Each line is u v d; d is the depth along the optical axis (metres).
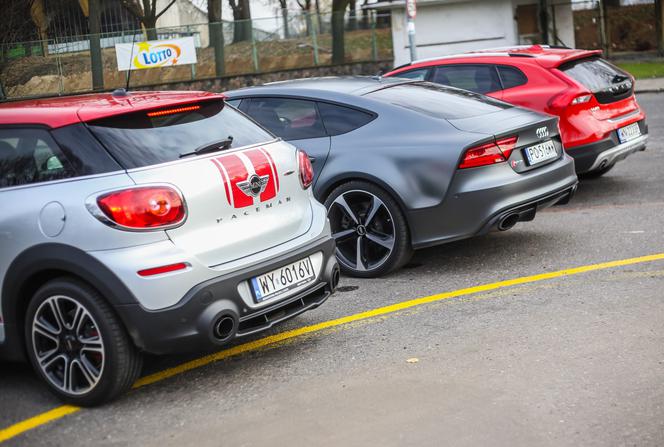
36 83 26.86
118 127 4.35
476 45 27.56
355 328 5.24
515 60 8.64
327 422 3.88
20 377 4.83
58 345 4.32
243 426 3.93
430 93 6.77
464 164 5.92
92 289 4.15
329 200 6.41
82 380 4.31
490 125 6.15
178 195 4.18
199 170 4.32
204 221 4.28
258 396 4.28
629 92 8.77
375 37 28.36
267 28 27.84
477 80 8.85
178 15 44.59
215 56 27.45
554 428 3.66
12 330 4.48
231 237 4.38
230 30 27.52
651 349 4.46
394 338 4.98
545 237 7.23
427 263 6.71
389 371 4.45
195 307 4.14
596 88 8.39
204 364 4.84
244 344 5.13
